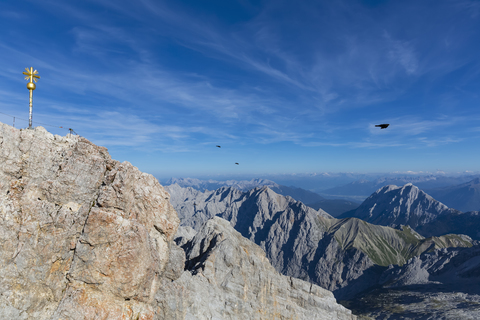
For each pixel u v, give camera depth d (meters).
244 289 79.50
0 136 29.20
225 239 88.12
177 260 44.53
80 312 28.81
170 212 43.28
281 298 90.94
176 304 42.53
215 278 78.31
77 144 34.16
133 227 33.19
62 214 30.47
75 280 30.53
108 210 32.97
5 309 26.30
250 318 75.12
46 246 29.23
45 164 31.92
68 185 32.16
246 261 86.69
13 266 27.53
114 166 37.34
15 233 28.05
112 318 29.92
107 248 31.30
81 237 30.84
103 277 30.97
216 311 64.81
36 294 28.20
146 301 34.00
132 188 37.81
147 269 34.03
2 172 28.97
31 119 33.47
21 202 29.22
